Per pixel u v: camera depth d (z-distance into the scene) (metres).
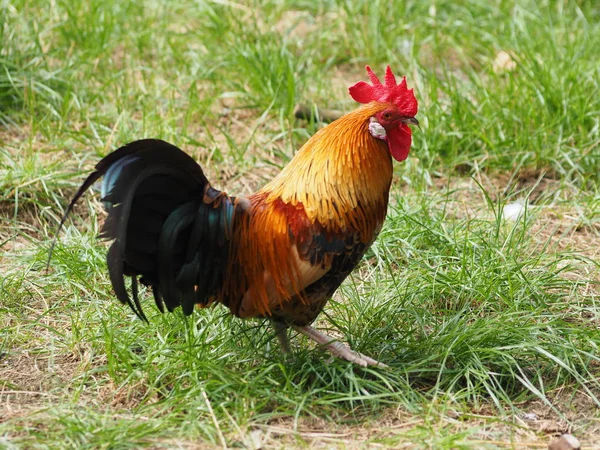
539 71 20.03
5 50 20.42
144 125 18.30
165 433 10.40
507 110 19.33
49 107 19.14
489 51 23.03
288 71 20.25
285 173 11.54
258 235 11.06
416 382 11.84
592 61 21.34
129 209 9.84
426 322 13.06
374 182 11.38
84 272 14.26
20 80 19.84
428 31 23.77
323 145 11.32
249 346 12.09
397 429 10.70
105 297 13.82
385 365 11.70
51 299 13.81
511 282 13.54
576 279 14.44
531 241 15.38
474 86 20.72
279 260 11.00
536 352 12.09
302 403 10.77
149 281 10.86
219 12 23.77
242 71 21.11
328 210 11.04
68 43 21.83
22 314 13.38
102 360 12.16
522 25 23.08
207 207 10.84
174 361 11.69
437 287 13.66
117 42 22.23
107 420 10.62
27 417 10.59
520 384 11.83
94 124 18.81
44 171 16.64
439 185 17.92
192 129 19.69
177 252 10.85
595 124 18.81
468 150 18.73
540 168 18.27
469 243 14.70
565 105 18.80
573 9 25.23
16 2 22.12
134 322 12.76
